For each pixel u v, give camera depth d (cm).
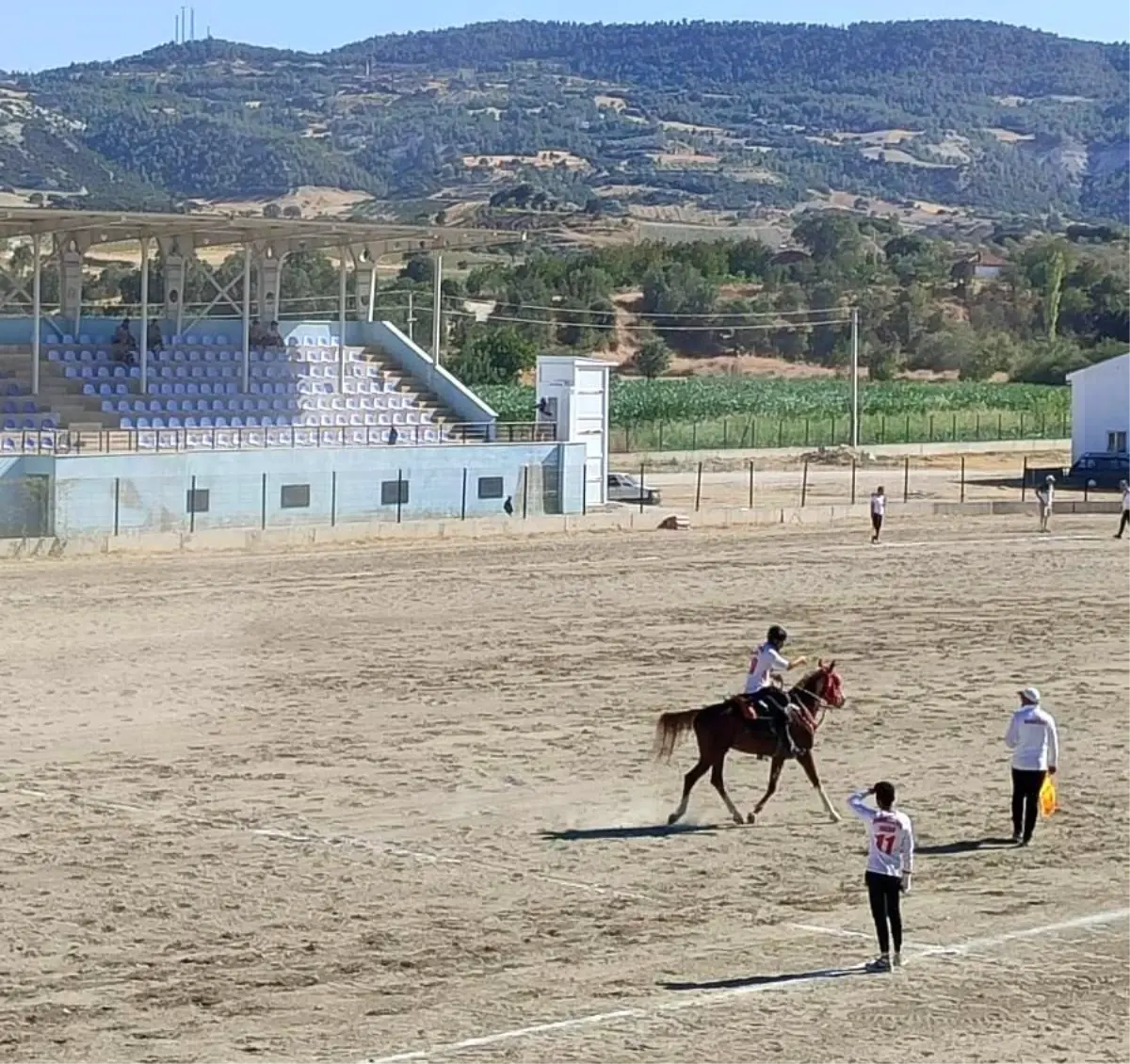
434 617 4475
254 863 2270
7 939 1927
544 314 16312
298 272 14250
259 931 1966
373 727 3184
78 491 5600
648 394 12556
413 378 7319
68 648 3978
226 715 3294
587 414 6944
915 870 2275
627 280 18912
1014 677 3753
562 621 4444
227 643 4066
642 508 7031
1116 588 5206
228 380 6812
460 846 2372
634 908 2081
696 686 3591
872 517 6400
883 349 17012
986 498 8031
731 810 2494
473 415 7156
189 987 1762
